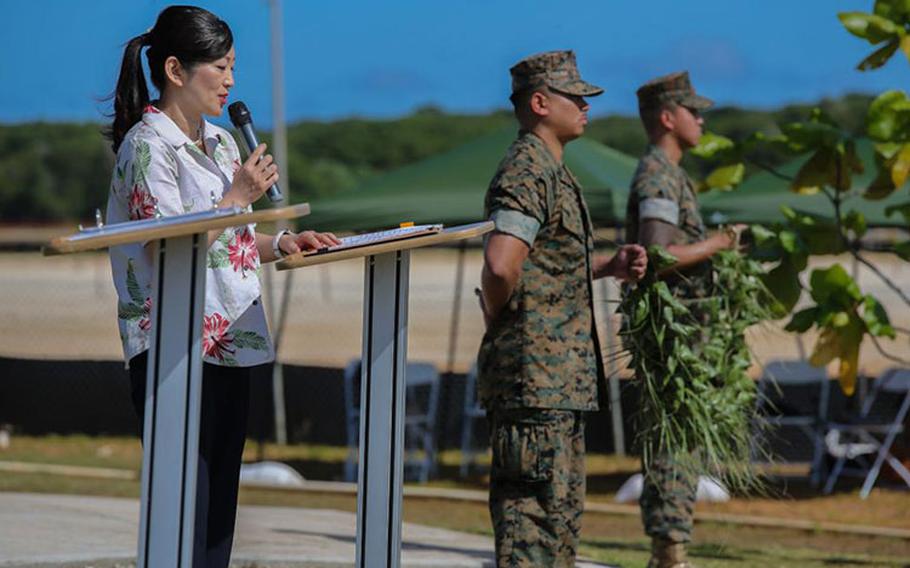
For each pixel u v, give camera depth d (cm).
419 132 11031
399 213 1566
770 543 1173
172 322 470
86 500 1052
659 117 841
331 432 1898
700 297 812
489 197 659
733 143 1048
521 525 651
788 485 1547
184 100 544
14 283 4616
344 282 4562
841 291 990
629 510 1354
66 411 1959
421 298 3853
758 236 877
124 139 539
